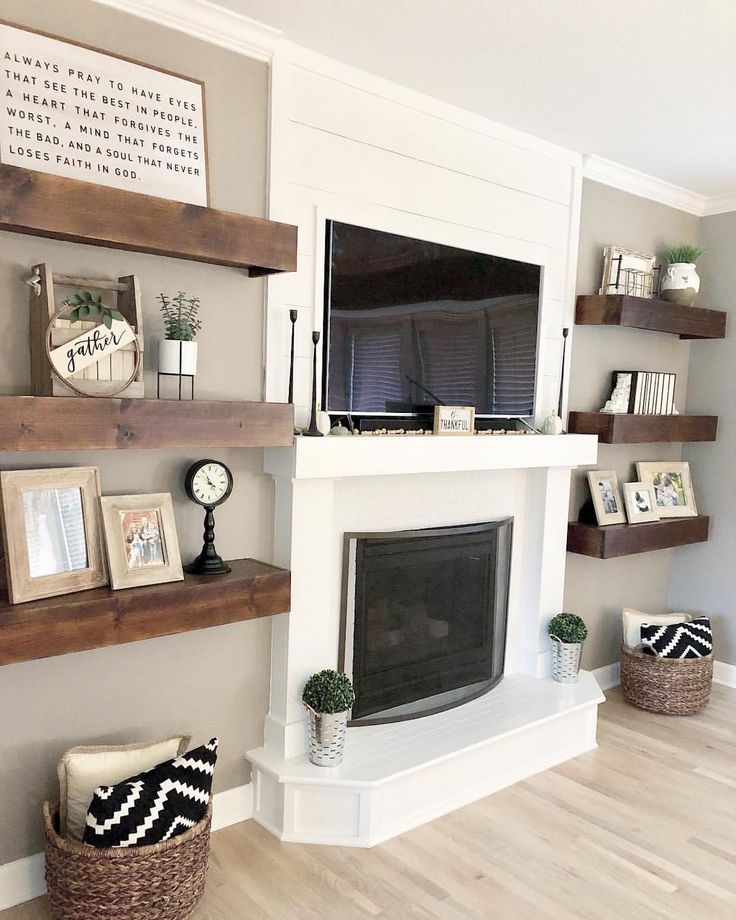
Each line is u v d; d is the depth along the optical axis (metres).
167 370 2.27
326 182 2.68
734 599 4.20
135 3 2.20
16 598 2.00
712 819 2.85
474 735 2.95
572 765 3.23
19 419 1.89
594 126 3.16
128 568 2.22
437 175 2.99
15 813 2.22
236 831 2.65
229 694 2.65
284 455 2.54
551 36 2.39
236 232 2.24
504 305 3.29
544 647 3.59
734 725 3.69
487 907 2.31
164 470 2.42
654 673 3.76
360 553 2.95
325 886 2.38
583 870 2.51
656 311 3.68
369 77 2.73
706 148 3.38
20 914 2.20
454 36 2.43
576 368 3.71
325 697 2.60
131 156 2.21
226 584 2.32
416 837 2.66
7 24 2.00
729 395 4.19
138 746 2.28
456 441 2.96
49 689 2.25
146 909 2.05
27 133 2.03
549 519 3.54
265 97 2.51
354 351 2.78
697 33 2.32
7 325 2.08
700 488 4.33
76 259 2.18
